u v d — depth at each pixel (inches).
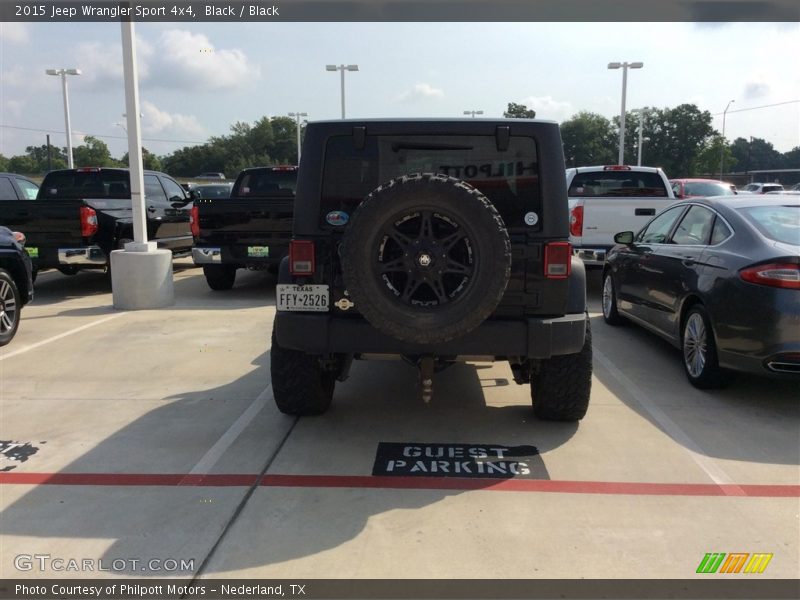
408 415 191.9
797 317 175.6
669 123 3619.6
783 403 201.2
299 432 178.7
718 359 199.2
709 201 233.0
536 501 139.6
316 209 158.7
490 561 117.6
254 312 348.8
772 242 190.1
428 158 157.1
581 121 3663.9
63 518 132.3
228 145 3966.5
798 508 137.0
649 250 265.0
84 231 367.9
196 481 148.9
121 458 161.6
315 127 158.2
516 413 193.3
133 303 354.9
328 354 163.0
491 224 139.4
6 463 158.7
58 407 199.0
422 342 143.9
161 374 233.8
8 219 374.0
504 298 155.9
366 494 142.7
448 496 141.9
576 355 170.4
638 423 184.4
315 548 121.7
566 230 156.3
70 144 1177.4
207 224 388.2
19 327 309.3
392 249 146.3
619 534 126.6
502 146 155.3
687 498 141.0
